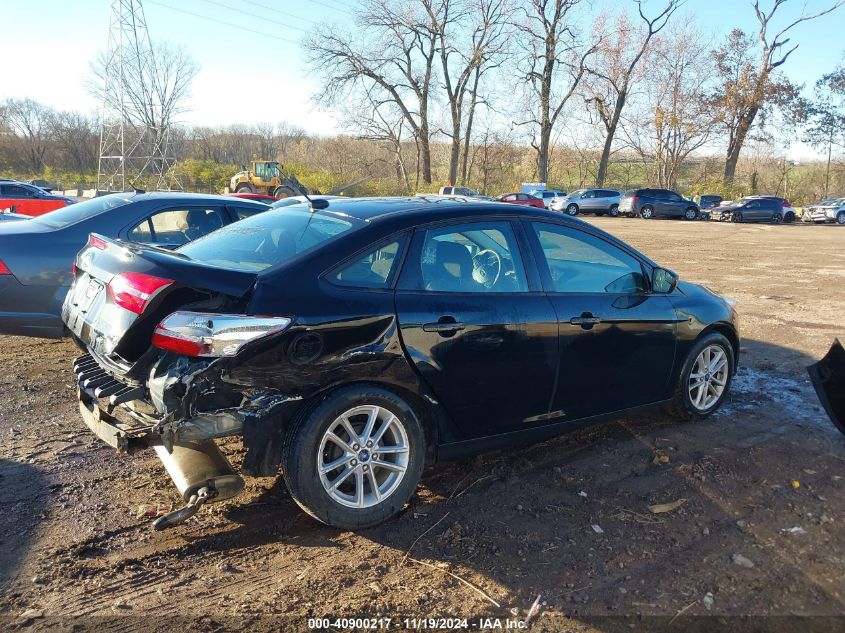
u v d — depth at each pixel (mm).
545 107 50812
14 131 75875
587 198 41688
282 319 2947
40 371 5703
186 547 3109
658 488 3773
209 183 51031
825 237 26297
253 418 2939
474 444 3658
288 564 2988
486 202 3900
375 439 3254
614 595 2787
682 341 4504
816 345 7348
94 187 51938
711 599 2770
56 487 3650
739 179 61781
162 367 2908
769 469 4055
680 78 52812
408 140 57062
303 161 66625
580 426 4133
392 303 3258
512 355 3625
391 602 2729
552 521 3385
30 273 5492
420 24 49281
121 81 44938
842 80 50688
